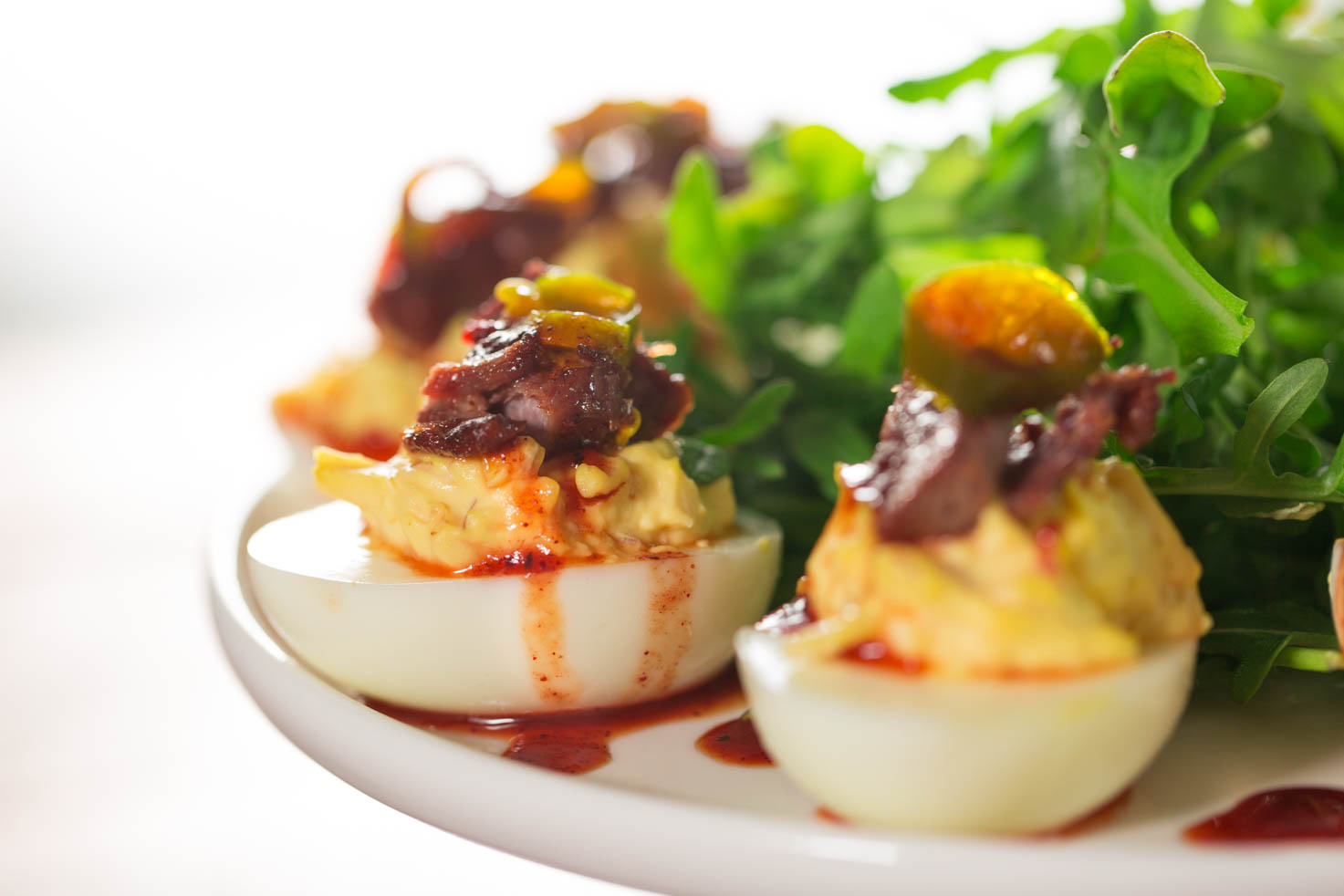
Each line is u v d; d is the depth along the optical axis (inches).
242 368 32.2
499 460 10.4
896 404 9.6
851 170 16.3
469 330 11.0
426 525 10.5
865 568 9.3
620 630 10.5
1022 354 9.2
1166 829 9.4
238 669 10.9
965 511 9.2
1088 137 12.0
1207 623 9.5
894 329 12.7
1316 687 10.5
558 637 10.5
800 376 13.3
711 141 18.1
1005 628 9.1
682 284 16.6
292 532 11.3
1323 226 12.3
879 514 9.3
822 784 9.3
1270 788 9.7
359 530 11.2
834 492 12.2
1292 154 12.0
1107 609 9.3
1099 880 8.8
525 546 10.5
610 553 10.6
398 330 15.3
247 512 12.3
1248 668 10.2
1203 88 10.8
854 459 12.2
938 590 9.1
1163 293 11.0
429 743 9.9
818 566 9.5
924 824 9.2
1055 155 12.1
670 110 18.0
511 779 9.6
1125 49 12.4
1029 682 9.1
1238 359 10.9
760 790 10.0
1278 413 10.2
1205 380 10.8
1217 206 11.9
